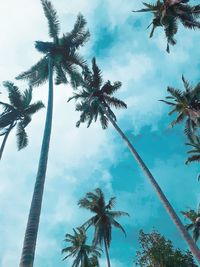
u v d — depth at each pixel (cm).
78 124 3581
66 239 5056
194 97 3916
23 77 2525
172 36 3469
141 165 2531
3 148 2633
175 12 3306
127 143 2773
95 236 4384
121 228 4406
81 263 4816
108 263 4072
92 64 3591
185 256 4556
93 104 3488
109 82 3538
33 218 1044
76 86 2630
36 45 2511
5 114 2925
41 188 1184
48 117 1692
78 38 2658
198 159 4372
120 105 3584
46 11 2639
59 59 2380
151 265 4450
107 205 4653
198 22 3262
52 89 1984
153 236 4697
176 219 2045
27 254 924
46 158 1359
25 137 2984
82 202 4634
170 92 4016
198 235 5169
